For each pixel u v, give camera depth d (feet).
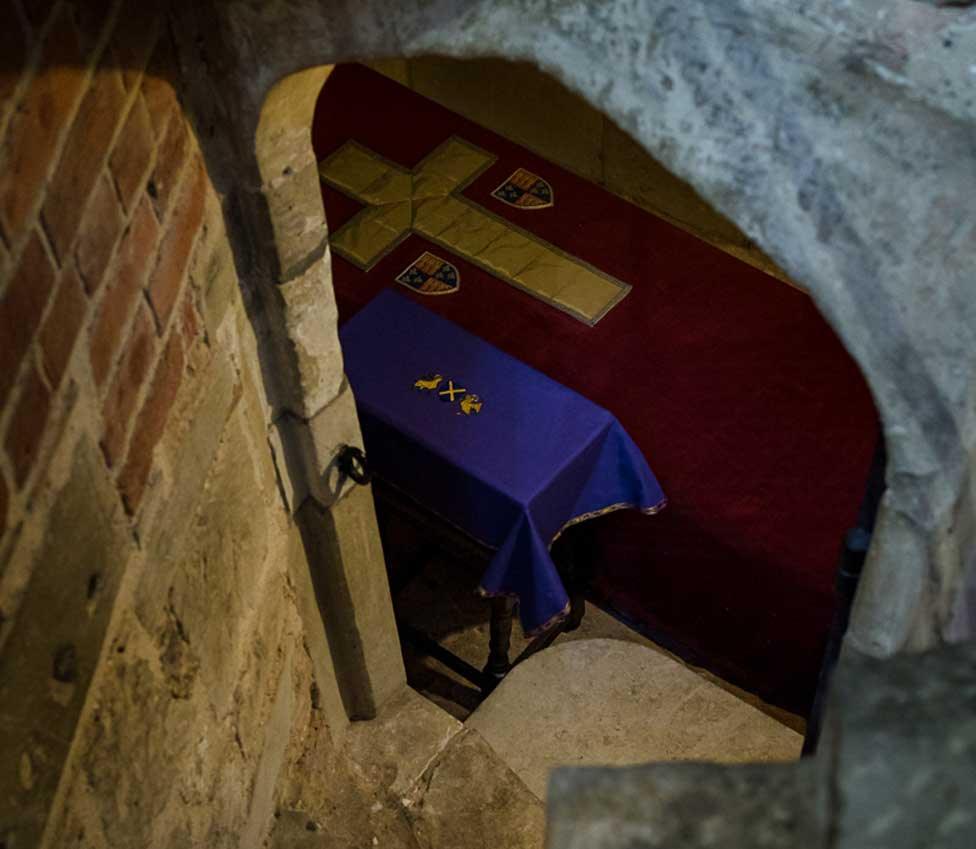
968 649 2.52
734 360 17.29
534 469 14.08
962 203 5.51
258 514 10.16
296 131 8.84
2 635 5.92
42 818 6.53
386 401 14.65
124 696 7.57
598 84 6.39
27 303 5.95
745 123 6.02
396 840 12.88
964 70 5.61
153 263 7.61
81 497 6.73
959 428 5.24
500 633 14.97
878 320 5.58
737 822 2.58
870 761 2.32
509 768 13.50
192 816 8.96
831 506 16.15
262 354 9.96
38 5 5.92
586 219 18.75
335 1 7.60
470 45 6.97
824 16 5.86
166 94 7.68
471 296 17.99
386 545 16.33
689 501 16.38
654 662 14.92
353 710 13.80
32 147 5.94
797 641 15.66
